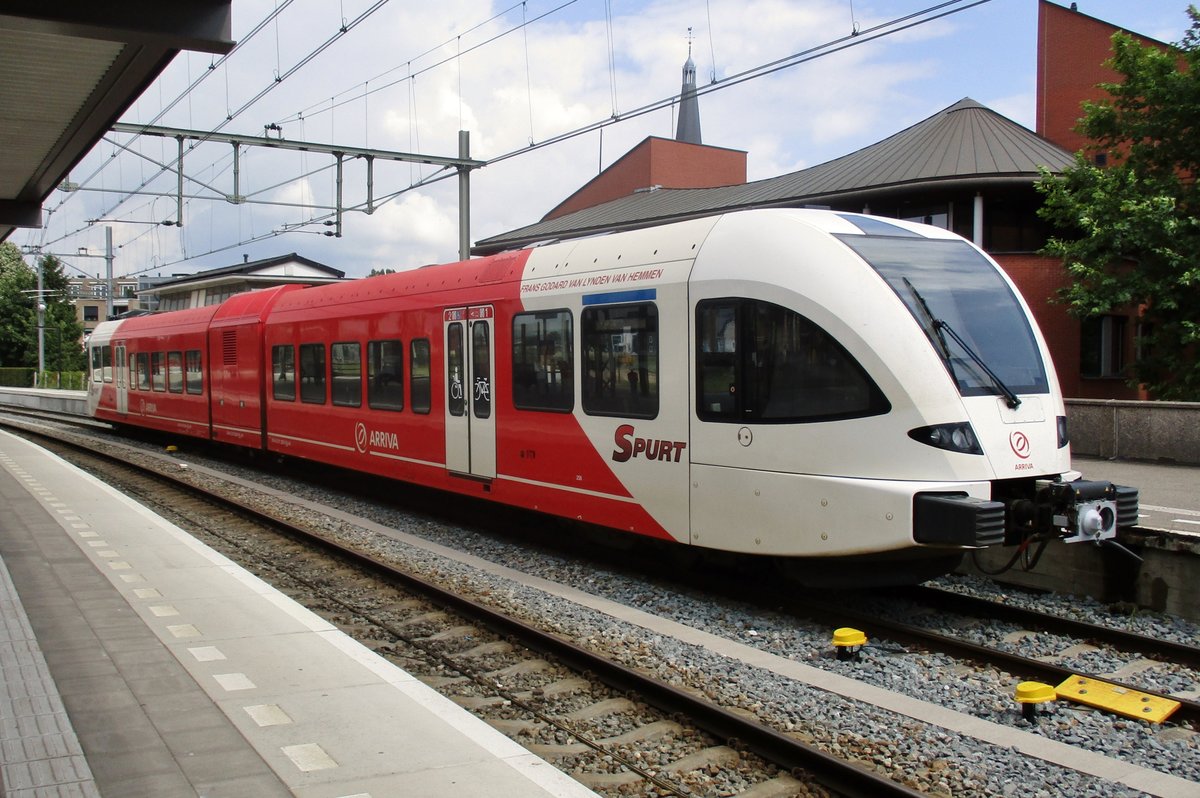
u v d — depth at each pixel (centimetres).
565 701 626
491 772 441
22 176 1566
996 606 816
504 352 1112
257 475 1859
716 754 529
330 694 545
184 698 538
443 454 1238
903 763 514
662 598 888
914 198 2264
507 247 3338
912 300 772
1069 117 2894
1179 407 1396
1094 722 580
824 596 891
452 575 984
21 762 443
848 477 754
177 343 2223
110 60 972
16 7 748
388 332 1360
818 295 778
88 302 10075
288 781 429
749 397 816
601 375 967
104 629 677
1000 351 787
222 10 818
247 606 744
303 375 1638
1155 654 709
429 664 705
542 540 1166
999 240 2233
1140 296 1734
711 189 3141
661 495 898
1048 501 755
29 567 883
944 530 704
